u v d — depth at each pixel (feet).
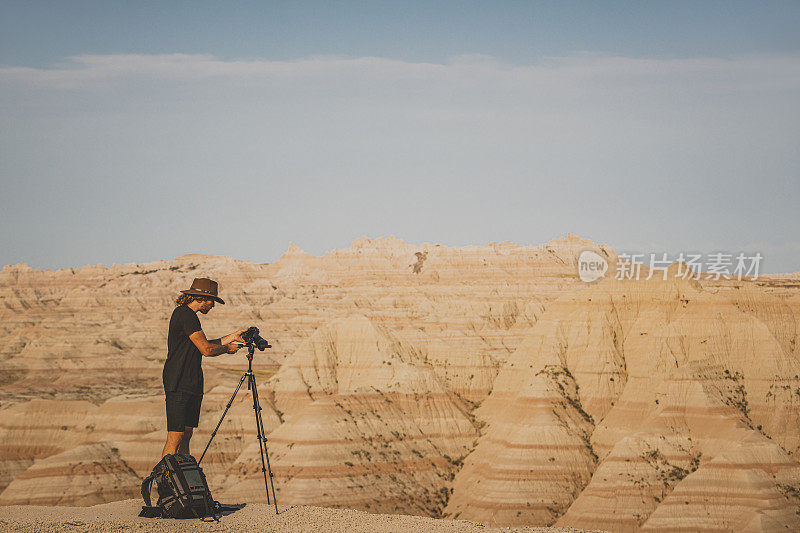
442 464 329.93
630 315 362.12
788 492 258.37
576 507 278.87
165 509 44.80
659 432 294.46
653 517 258.98
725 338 330.95
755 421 299.58
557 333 364.79
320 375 395.14
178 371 46.62
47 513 45.21
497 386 379.76
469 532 47.14
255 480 300.20
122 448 348.18
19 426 390.01
